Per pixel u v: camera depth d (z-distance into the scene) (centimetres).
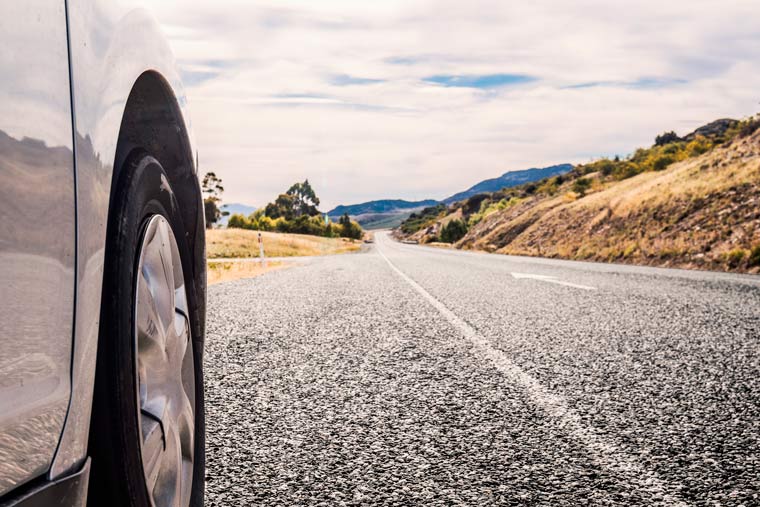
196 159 224
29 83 110
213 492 237
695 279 1178
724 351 495
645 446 290
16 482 104
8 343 102
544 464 269
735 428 314
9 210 103
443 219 18475
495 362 461
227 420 323
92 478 142
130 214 157
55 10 120
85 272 126
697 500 235
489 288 1032
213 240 5131
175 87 199
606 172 7406
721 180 2691
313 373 426
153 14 179
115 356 143
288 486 244
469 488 244
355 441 295
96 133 132
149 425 159
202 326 227
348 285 1119
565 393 378
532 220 5906
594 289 982
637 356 479
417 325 635
